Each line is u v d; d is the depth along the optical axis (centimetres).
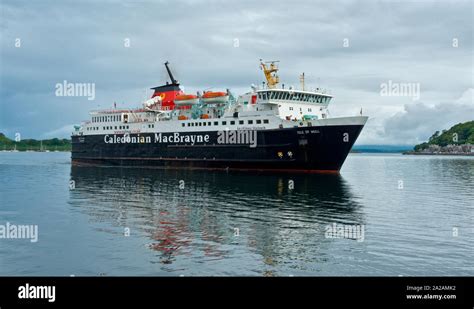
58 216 3011
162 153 7244
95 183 5181
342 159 5628
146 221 2803
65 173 7131
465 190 4778
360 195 4156
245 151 6225
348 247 2155
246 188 4503
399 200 3844
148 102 7938
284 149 5862
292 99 6275
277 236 2378
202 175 5944
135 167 7688
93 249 2144
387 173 8094
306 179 5334
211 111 6825
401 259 1967
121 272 1820
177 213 3084
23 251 2131
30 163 11756
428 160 16912
